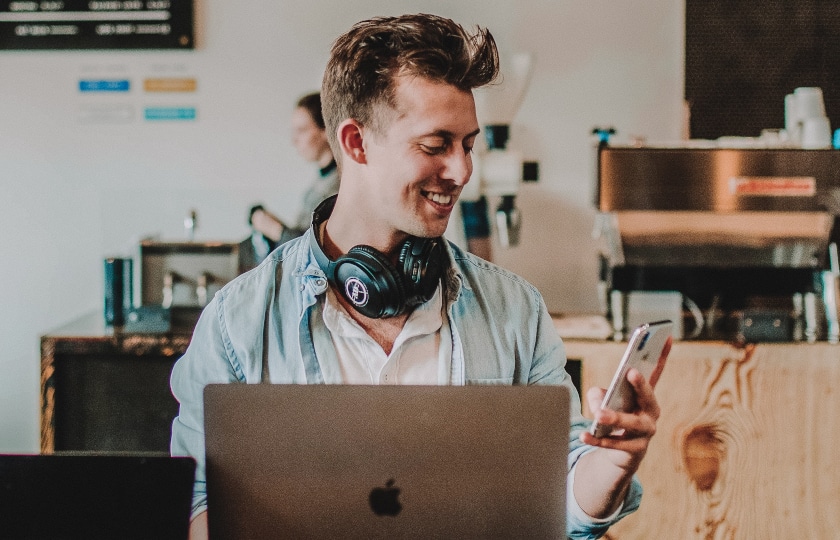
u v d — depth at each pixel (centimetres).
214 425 94
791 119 288
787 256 272
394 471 93
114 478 90
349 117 117
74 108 368
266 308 128
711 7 352
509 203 300
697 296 275
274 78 364
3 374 380
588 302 366
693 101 356
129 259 294
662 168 264
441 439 93
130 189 371
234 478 94
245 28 362
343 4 360
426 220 116
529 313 134
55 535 90
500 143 295
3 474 91
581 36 356
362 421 93
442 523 93
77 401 274
